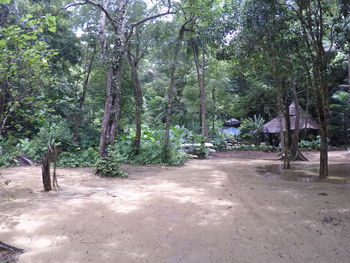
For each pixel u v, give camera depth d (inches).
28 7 476.7
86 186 269.9
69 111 574.9
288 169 428.5
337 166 457.4
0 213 178.1
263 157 656.4
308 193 241.3
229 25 403.2
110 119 354.6
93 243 135.8
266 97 860.6
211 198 222.7
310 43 362.3
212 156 684.7
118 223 163.0
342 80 843.4
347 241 137.9
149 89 1056.2
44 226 156.5
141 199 218.2
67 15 652.1
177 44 533.0
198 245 134.0
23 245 132.5
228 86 950.4
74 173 357.1
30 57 203.5
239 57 415.2
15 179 299.7
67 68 706.8
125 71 609.6
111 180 309.6
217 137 922.7
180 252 126.7
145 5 580.1
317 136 903.7
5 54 188.7
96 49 722.8
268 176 353.7
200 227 157.2
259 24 342.3
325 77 347.3
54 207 192.9
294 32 356.8
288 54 374.9
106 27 494.9
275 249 129.8
